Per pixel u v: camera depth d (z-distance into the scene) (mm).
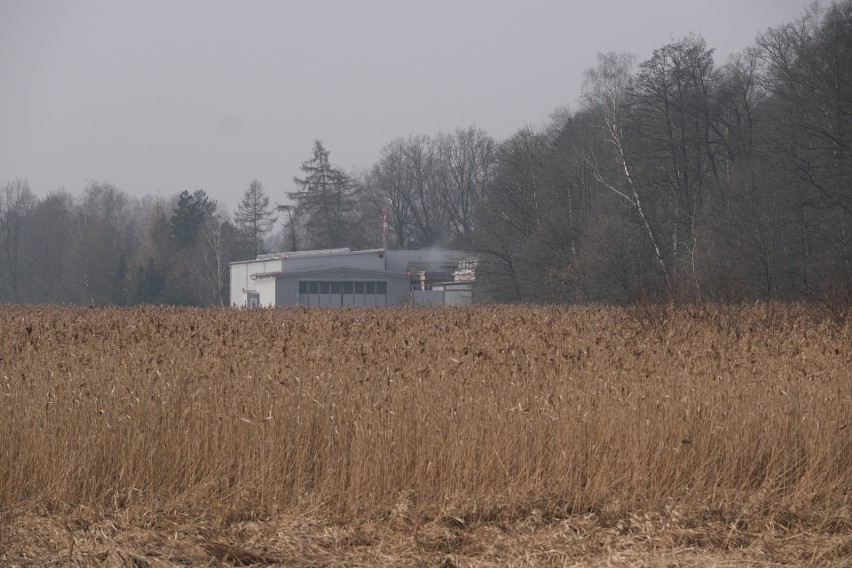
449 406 40438
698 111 196375
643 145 196125
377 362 50531
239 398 41469
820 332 68312
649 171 195500
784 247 144000
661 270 171875
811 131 158875
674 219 185750
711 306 80812
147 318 92188
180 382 43719
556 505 35844
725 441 38562
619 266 176375
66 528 33344
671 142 197000
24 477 36969
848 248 147625
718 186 175000
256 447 38438
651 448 38125
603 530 33344
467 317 85750
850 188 152000
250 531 33562
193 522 34469
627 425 39219
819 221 151000
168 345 60625
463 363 47875
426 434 38281
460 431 38531
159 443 38375
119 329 78875
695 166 197875
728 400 42000
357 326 78562
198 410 40031
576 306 147500
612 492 36688
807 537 32469
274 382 43250
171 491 36875
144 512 34656
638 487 36219
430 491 36469
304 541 32469
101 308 126250
